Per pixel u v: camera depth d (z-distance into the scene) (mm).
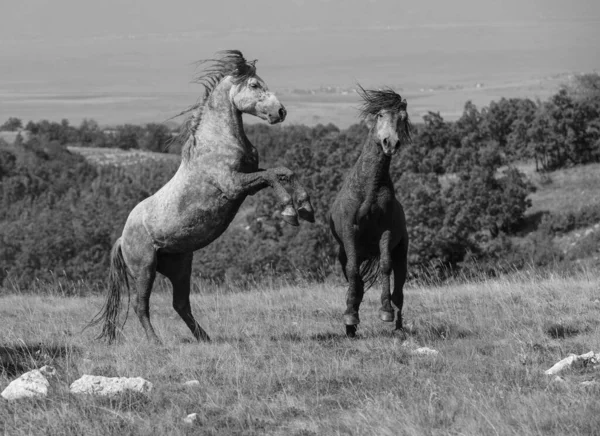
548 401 7750
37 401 8367
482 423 7312
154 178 108812
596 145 86000
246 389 8750
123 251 11750
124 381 8648
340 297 15852
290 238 51906
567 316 12414
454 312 13586
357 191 11062
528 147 89438
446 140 92562
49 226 62812
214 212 11156
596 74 99250
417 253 51094
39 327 13023
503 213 70750
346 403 8234
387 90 11055
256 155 11305
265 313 14320
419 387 8609
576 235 68250
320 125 121625
